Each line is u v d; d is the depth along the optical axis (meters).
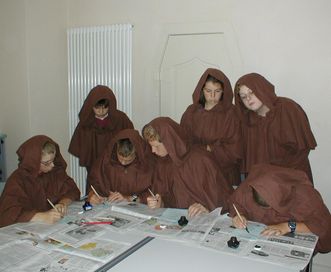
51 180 2.22
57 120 3.76
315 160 2.93
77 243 1.59
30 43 3.39
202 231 1.71
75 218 1.91
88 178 2.55
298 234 1.67
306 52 2.86
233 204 1.87
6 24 3.44
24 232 1.72
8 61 3.48
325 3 2.76
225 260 1.44
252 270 1.36
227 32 3.10
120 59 3.57
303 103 2.92
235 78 3.11
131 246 1.57
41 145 2.05
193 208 1.97
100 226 1.79
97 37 3.64
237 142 2.39
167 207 2.24
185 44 3.32
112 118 2.88
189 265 1.40
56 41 3.70
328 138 2.87
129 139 2.30
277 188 1.69
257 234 1.67
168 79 3.44
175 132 2.12
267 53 2.98
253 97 2.24
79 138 2.92
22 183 2.04
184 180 2.18
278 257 1.45
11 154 3.61
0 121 3.64
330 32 2.77
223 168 2.45
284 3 2.88
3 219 1.92
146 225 1.80
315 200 1.73
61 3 3.73
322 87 2.84
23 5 3.32
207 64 3.25
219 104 2.44
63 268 1.37
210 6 3.16
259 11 2.97
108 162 2.40
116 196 2.23
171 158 2.17
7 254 1.49
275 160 2.29
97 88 2.85
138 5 3.48
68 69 3.83
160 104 3.51
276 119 2.27
